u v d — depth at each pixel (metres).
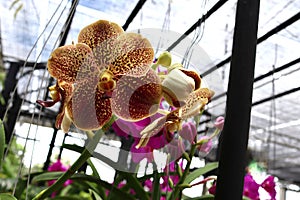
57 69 0.19
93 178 0.28
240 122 0.17
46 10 0.33
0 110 0.74
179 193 0.28
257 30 0.18
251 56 0.18
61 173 0.33
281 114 2.05
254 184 0.46
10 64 1.35
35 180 0.32
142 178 0.30
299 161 2.99
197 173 0.34
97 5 0.65
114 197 0.32
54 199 0.38
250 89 0.18
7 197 0.20
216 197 0.16
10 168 0.74
